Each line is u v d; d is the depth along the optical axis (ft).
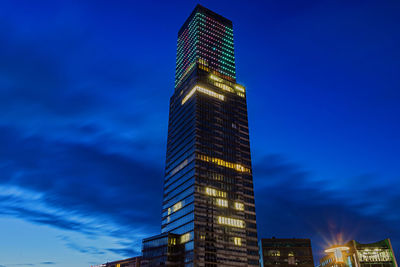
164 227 519.60
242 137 568.41
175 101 631.56
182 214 474.90
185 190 488.02
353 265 514.27
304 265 554.46
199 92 558.15
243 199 506.07
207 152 508.94
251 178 539.29
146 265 469.57
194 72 584.81
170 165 567.18
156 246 464.24
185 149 529.86
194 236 428.56
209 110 552.41
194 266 410.93
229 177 510.17
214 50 655.35
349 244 535.60
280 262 554.05
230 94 597.93
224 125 555.69
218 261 431.84
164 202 547.49
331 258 603.26
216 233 450.30
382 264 504.43
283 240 573.33
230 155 532.73
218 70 633.20
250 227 492.54
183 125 563.48
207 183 481.46
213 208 465.88
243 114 595.47
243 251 463.01
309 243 572.92
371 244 522.06
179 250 447.01
